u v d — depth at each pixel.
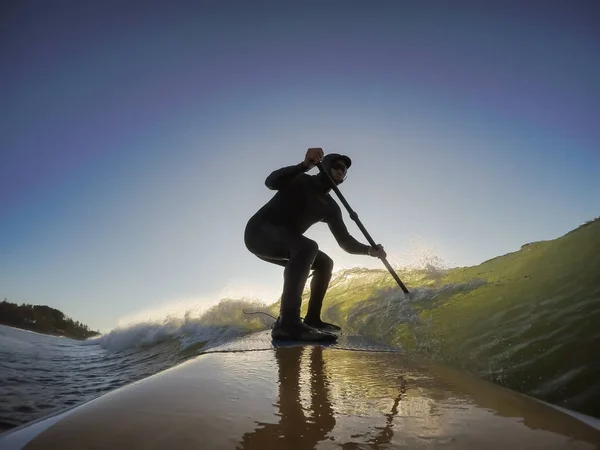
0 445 1.01
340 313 4.65
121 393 1.45
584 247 3.23
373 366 2.09
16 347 6.77
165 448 0.97
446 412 1.27
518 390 2.11
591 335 2.25
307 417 1.21
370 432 1.09
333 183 4.00
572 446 1.01
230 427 1.11
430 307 3.60
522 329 2.61
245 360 2.24
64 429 1.09
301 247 3.64
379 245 4.12
